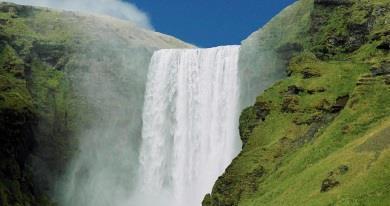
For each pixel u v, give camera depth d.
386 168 94.50
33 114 197.38
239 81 198.25
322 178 106.81
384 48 143.88
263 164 136.88
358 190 93.38
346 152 108.94
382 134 105.25
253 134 148.00
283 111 147.88
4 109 185.88
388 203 87.06
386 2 155.38
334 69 148.25
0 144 184.12
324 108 139.00
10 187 181.75
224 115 199.25
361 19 156.62
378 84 128.88
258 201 119.38
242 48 199.62
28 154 198.62
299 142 136.38
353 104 128.12
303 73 152.88
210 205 141.62
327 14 171.88
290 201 107.50
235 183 137.50
